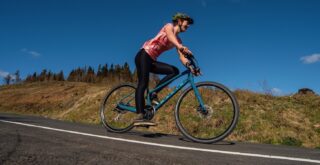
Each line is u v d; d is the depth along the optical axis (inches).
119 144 138.5
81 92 740.7
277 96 430.6
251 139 313.7
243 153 135.8
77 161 99.2
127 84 205.2
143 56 180.5
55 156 103.9
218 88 171.2
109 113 207.3
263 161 121.3
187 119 349.4
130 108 198.1
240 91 429.1
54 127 195.6
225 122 313.9
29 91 1230.9
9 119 245.4
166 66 182.2
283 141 305.1
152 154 118.6
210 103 323.0
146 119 180.1
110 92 210.1
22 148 112.7
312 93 440.8
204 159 116.5
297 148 186.7
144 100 180.9
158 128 366.3
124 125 201.0
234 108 166.2
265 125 334.3
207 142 167.5
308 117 357.1
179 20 179.8
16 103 1057.5
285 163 120.0
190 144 156.6
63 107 698.8
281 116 355.9
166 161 107.9
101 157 107.0
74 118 524.7
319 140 310.3
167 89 431.5
